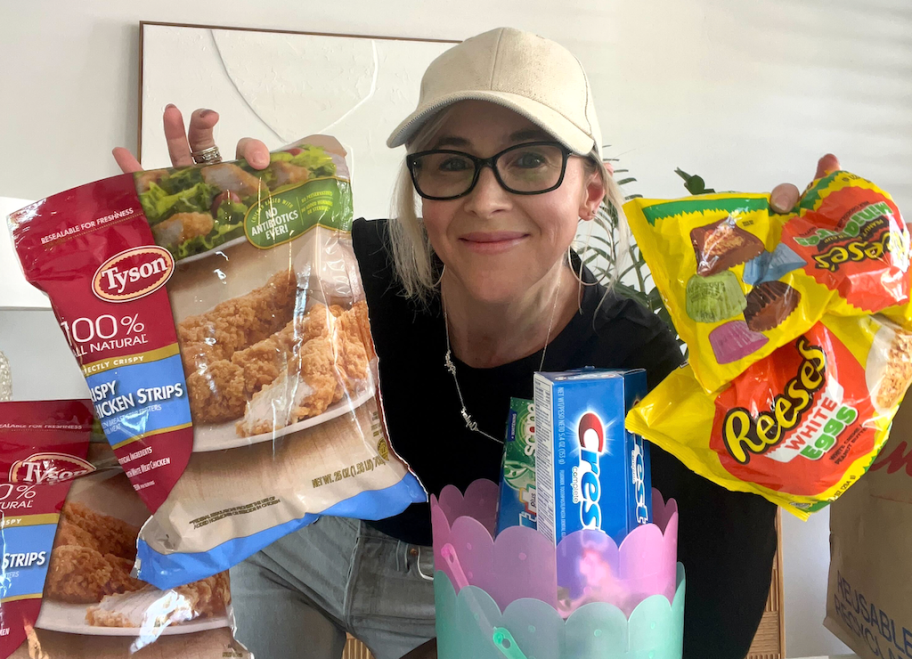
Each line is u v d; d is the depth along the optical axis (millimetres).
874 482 510
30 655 414
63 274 426
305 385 446
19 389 1534
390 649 827
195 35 1564
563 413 411
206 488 427
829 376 391
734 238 428
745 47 1789
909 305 393
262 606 787
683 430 429
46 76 1537
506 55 565
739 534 558
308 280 455
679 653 444
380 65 1642
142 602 439
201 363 435
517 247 572
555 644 392
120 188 441
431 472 738
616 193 685
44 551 433
